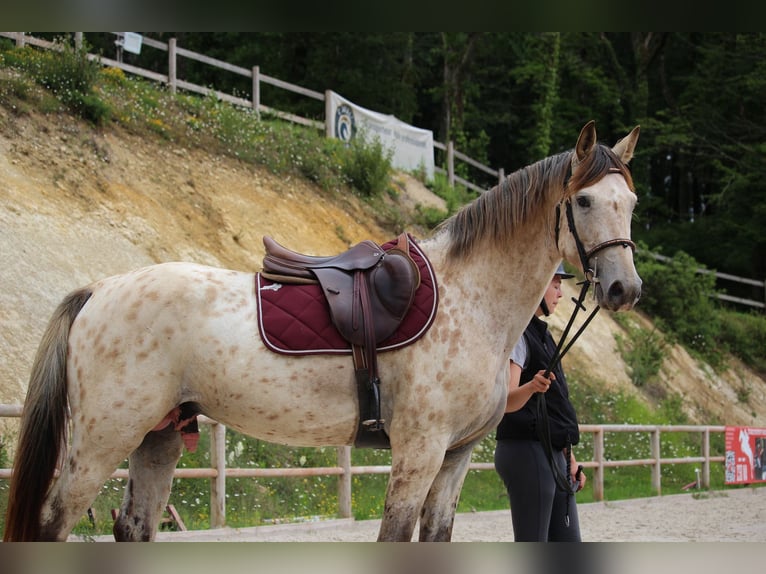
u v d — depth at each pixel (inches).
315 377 154.9
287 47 981.8
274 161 569.9
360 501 366.6
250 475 298.0
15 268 349.4
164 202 459.2
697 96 1162.6
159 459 166.4
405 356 155.3
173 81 590.2
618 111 1169.4
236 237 474.9
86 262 382.6
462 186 824.9
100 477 151.6
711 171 1302.9
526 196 164.4
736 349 910.4
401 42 997.8
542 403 171.2
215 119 566.6
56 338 158.6
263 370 154.4
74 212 406.6
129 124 496.7
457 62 1069.1
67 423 158.2
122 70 568.7
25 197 390.3
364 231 581.6
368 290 159.2
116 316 155.3
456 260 164.1
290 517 327.9
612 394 618.8
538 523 170.2
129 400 151.9
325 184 591.8
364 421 154.3
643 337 745.6
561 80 1203.9
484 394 157.3
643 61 1171.3
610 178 158.6
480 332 159.9
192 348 156.1
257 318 157.6
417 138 787.4
